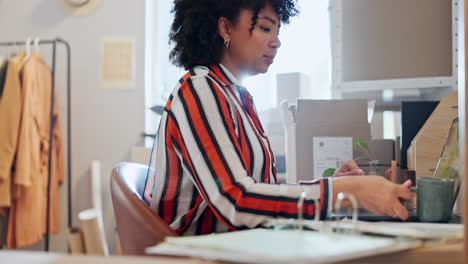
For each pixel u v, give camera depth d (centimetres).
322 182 85
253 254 51
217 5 117
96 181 311
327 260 50
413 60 178
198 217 106
